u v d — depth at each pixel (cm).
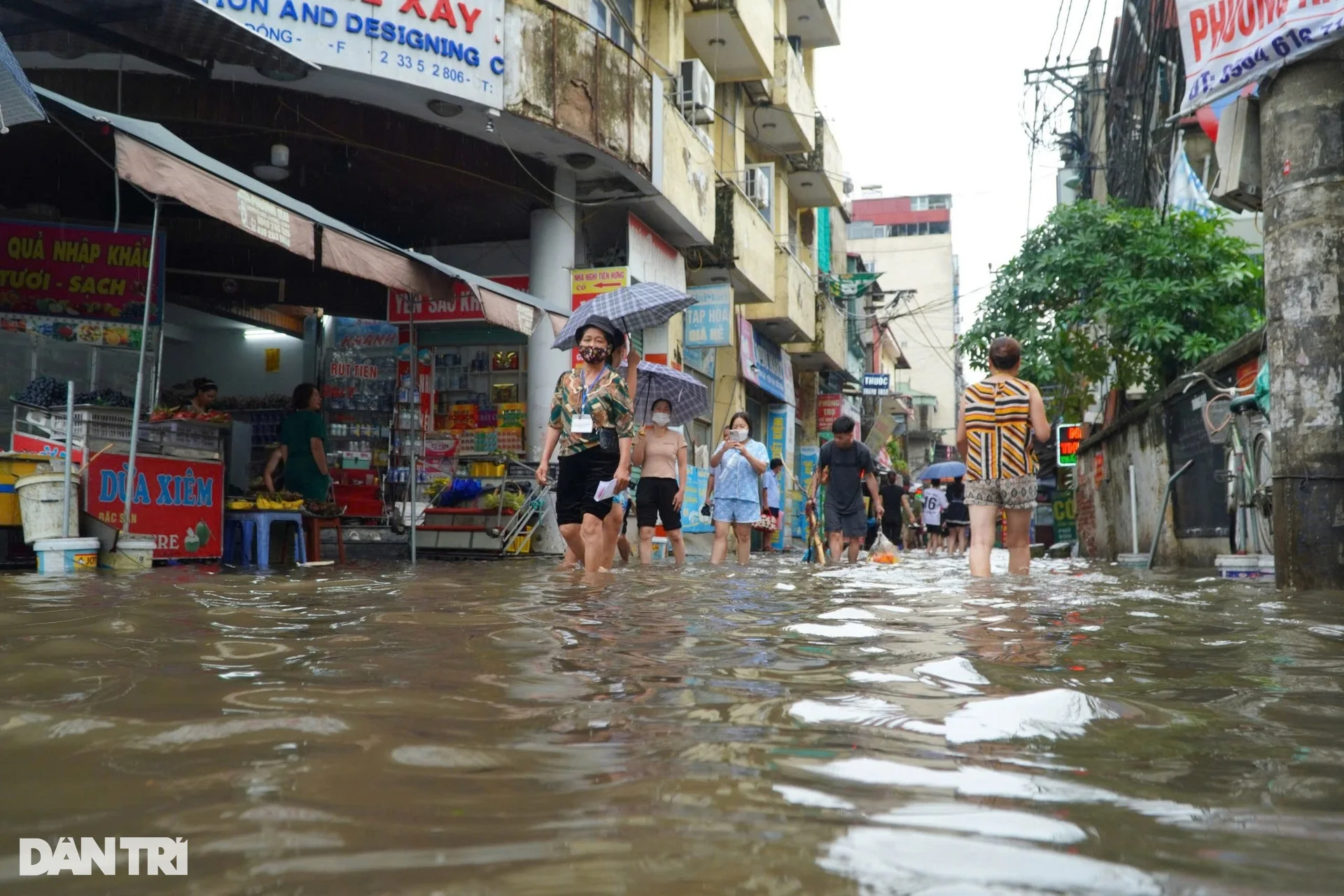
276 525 862
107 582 520
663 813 120
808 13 2217
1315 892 96
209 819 117
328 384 1398
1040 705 187
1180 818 121
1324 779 142
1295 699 211
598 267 1322
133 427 672
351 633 298
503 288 913
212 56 823
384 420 1387
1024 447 698
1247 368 902
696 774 139
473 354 1323
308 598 426
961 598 473
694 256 1653
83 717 170
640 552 913
